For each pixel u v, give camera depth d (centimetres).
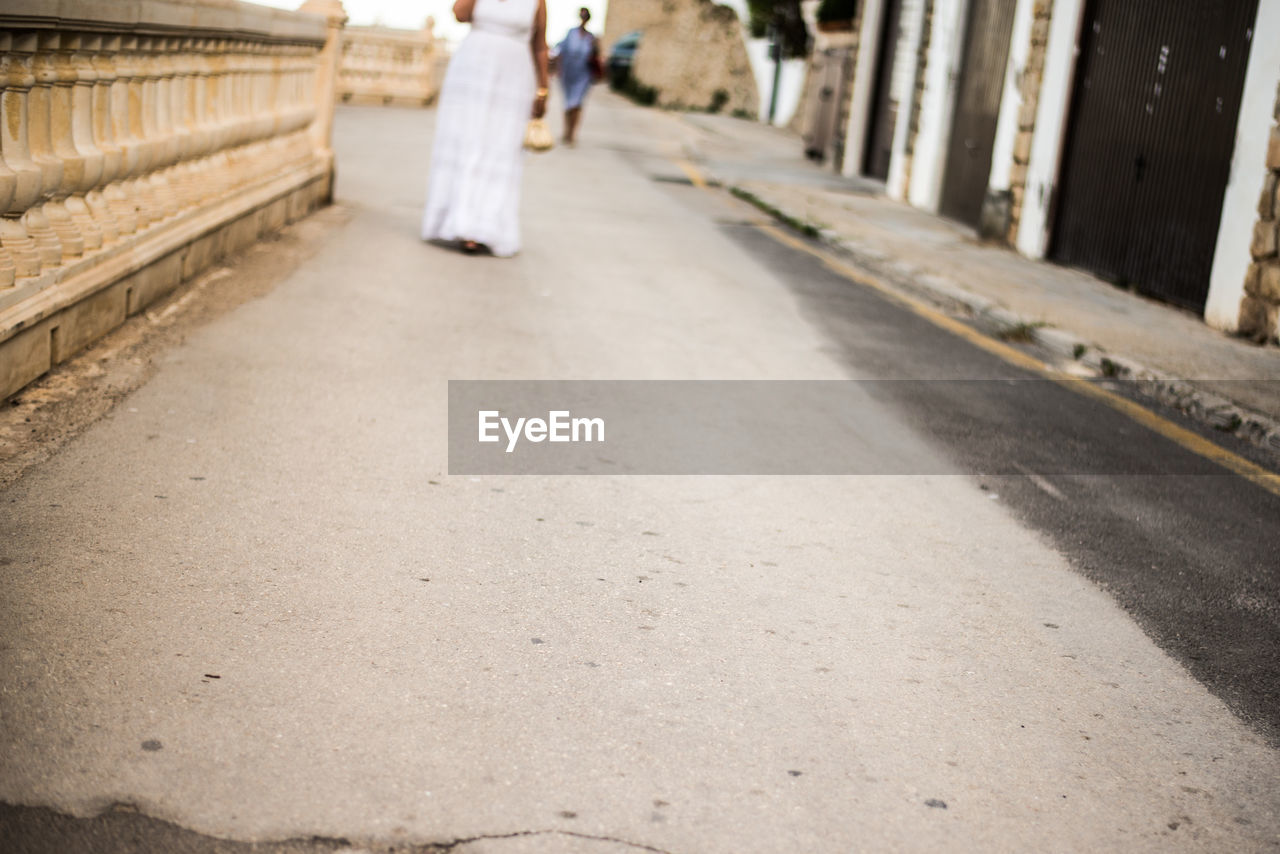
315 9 1018
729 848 252
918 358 742
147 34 587
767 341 746
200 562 360
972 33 1408
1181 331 841
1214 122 891
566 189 1402
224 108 762
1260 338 812
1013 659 353
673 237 1123
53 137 510
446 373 596
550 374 618
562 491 455
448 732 283
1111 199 1037
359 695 296
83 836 235
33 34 458
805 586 390
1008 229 1208
